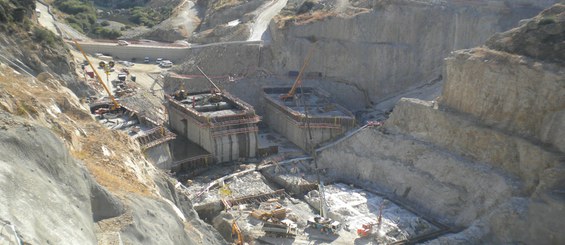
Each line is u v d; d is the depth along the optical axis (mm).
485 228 58469
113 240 26609
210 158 81125
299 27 102188
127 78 104000
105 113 82062
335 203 67625
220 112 86062
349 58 99312
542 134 60438
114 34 133250
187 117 86812
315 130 85062
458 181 65438
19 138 24047
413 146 71875
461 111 70125
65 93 50875
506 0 93750
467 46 93375
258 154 84875
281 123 93000
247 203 67750
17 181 21688
